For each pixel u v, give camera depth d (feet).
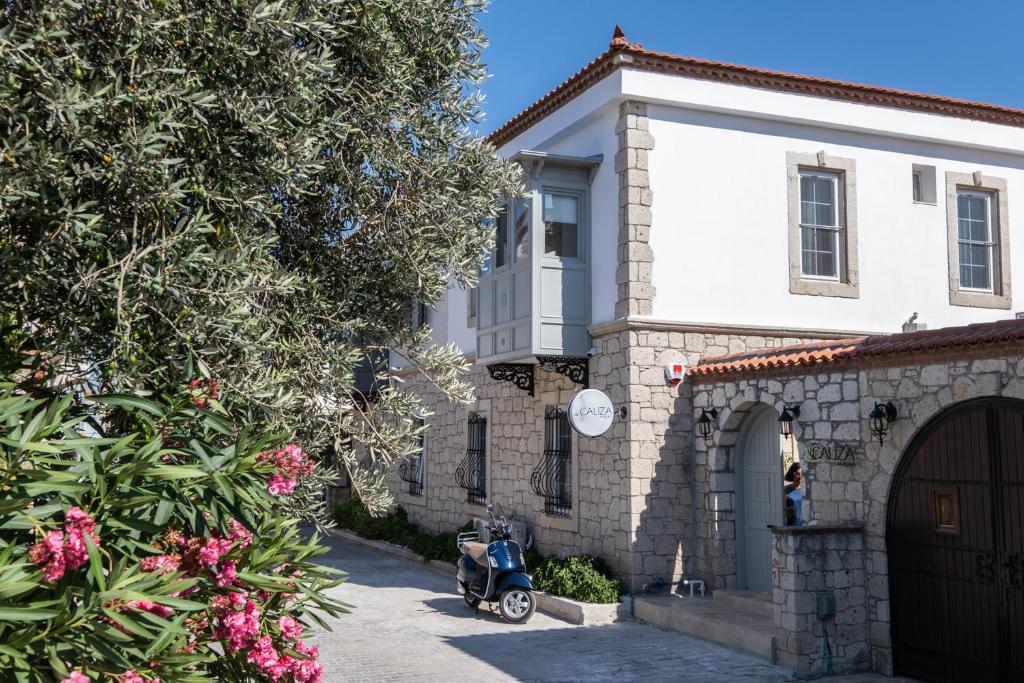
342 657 33.04
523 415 50.67
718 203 43.42
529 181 43.68
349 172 16.78
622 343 41.47
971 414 27.53
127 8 12.62
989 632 26.61
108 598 9.86
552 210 44.62
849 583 30.83
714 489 39.96
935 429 28.81
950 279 47.78
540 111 48.78
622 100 42.19
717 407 39.81
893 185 46.98
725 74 43.04
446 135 17.97
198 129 13.71
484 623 39.06
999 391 26.25
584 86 44.39
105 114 12.39
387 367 18.61
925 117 47.11
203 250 13.46
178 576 11.22
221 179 14.23
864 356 31.09
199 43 13.87
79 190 12.54
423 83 18.31
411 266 17.58
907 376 29.68
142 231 13.04
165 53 13.69
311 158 14.73
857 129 45.85
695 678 29.60
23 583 9.32
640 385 40.96
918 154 47.78
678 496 41.06
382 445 17.21
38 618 9.26
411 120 17.56
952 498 28.07
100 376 13.50
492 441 54.08
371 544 64.69
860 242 45.93
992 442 26.76
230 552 12.23
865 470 31.27
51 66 12.07
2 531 11.20
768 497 38.75
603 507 42.37
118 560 11.38
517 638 35.94
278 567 12.89
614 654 32.94
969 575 27.32
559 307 43.88
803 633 30.01
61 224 12.16
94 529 10.50
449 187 18.02
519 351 44.65
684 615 36.24
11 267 12.08
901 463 30.04
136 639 10.94
